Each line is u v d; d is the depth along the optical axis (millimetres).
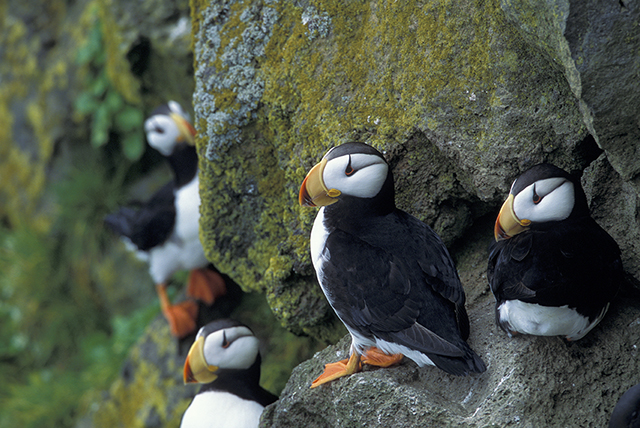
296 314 7559
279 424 6855
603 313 5848
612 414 5238
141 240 10109
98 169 13906
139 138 12953
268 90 7301
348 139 6852
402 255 5852
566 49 5180
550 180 5516
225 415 7719
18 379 14680
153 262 10422
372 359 6195
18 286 14750
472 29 6348
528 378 5668
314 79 7102
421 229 6113
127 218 10719
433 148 6730
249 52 7383
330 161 5898
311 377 6754
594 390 5793
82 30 14094
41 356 14492
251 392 7969
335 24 7059
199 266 10320
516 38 6172
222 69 7477
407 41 6652
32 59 15250
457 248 7340
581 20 5027
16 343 14836
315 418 6656
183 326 10242
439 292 5777
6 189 15969
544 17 5344
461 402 5789
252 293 10383
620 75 5094
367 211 6020
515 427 5445
